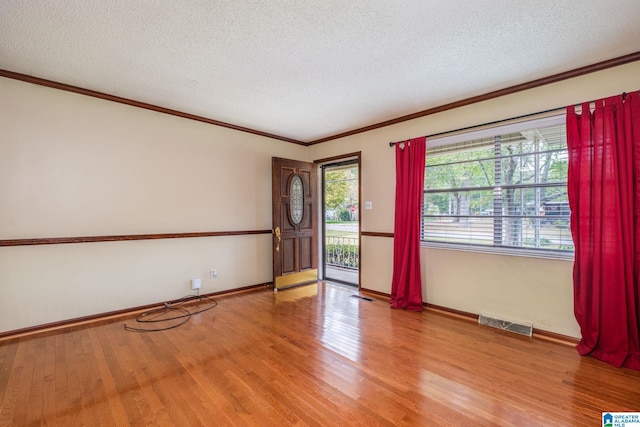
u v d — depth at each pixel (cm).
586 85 259
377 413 176
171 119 372
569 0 178
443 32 212
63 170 301
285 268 464
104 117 324
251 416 173
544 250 286
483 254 321
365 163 441
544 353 251
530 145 295
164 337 281
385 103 346
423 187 361
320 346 263
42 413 174
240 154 440
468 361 238
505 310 306
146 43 225
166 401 186
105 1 179
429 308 366
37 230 288
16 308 279
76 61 252
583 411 178
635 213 230
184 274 386
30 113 284
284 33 213
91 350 254
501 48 232
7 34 212
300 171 488
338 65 259
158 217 362
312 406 182
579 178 252
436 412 177
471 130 329
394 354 249
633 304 229
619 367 227
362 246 446
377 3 181
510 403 185
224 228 423
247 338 279
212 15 193
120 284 336
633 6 183
